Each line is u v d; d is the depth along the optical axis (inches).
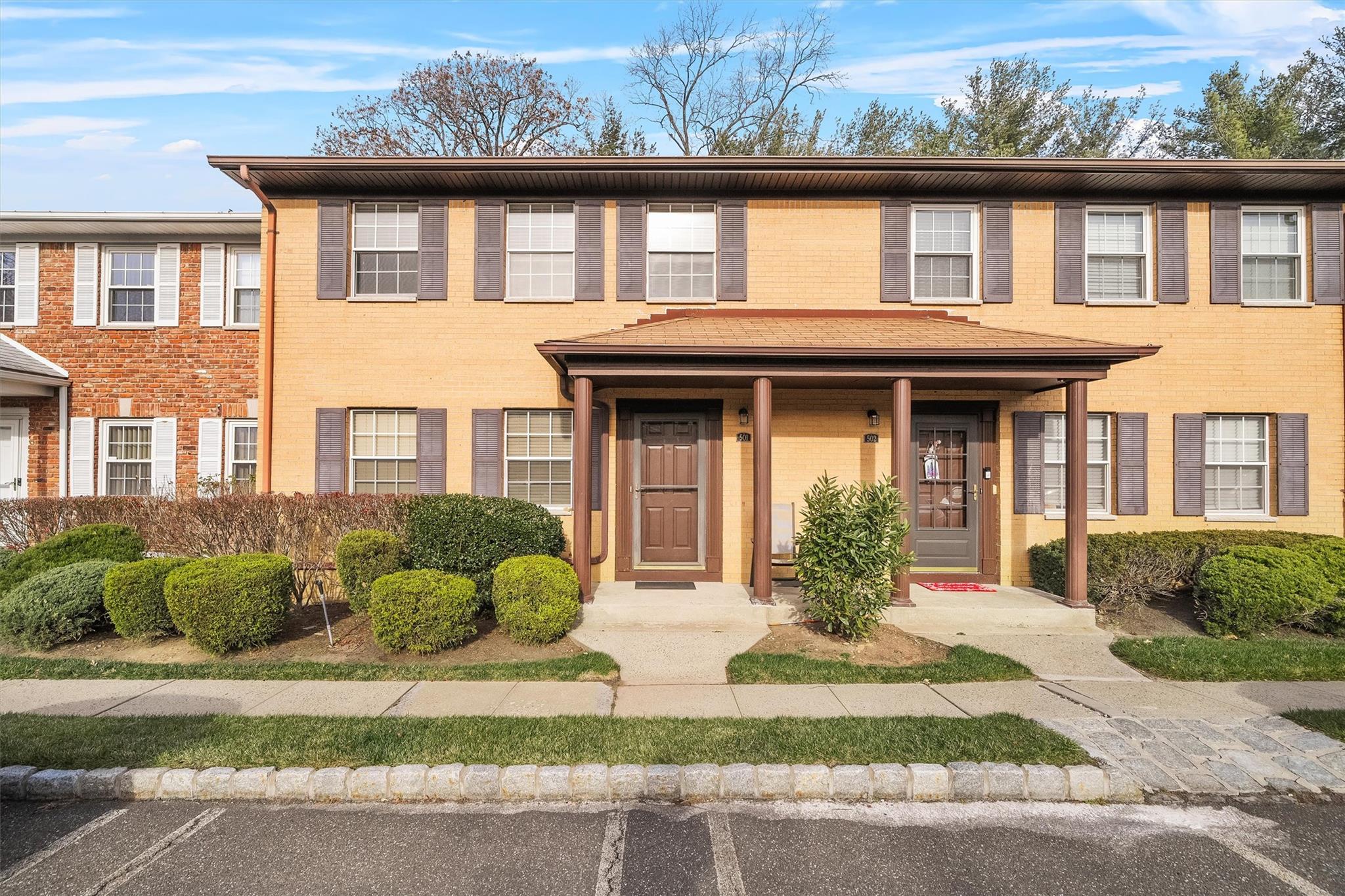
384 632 260.4
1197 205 388.2
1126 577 325.7
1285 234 394.3
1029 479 374.0
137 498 367.6
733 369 312.0
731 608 308.5
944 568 374.0
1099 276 394.3
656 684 233.9
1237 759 176.9
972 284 392.5
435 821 152.6
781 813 156.3
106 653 264.5
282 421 384.2
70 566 285.9
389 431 392.2
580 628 303.9
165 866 134.8
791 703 214.4
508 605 275.7
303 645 275.3
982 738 182.1
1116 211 391.5
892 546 275.9
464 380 385.1
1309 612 283.1
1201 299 385.4
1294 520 381.4
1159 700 216.4
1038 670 250.7
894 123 914.1
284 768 166.6
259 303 446.9
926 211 394.9
